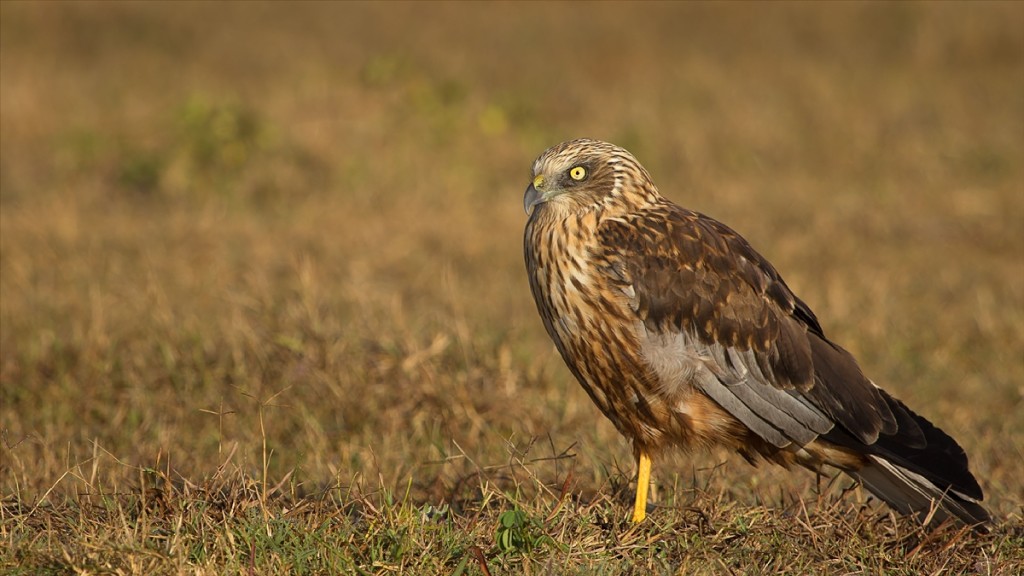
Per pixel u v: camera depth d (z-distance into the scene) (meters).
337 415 12.31
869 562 8.67
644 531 8.90
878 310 16.62
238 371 13.09
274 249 19.34
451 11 40.31
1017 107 30.17
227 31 37.38
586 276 9.52
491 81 32.78
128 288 16.59
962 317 16.61
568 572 8.03
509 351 13.98
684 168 25.55
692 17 38.78
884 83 32.44
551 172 9.84
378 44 37.09
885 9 38.03
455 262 19.25
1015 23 36.09
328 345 13.35
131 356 13.64
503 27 38.38
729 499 9.85
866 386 9.39
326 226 20.92
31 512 8.62
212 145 23.66
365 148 25.20
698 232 9.72
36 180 23.62
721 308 9.45
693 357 9.42
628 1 40.22
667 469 10.77
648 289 9.42
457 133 26.56
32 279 17.17
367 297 16.12
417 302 16.83
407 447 11.56
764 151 26.58
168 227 20.48
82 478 9.17
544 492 9.70
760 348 9.46
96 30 36.44
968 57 35.12
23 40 35.22
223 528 8.27
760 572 8.34
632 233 9.60
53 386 12.75
